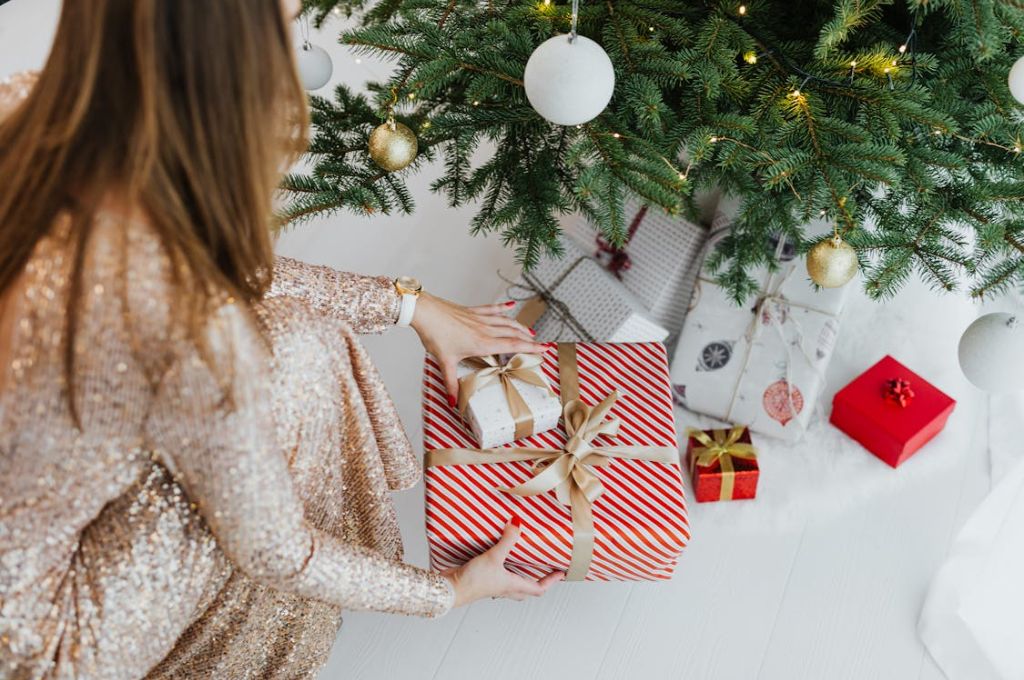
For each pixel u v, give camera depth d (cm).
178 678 104
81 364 64
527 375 133
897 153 122
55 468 70
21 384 65
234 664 106
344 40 142
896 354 183
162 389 66
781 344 164
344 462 112
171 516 83
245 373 69
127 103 62
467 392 130
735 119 129
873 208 138
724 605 154
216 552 88
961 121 132
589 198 147
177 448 70
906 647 149
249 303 77
